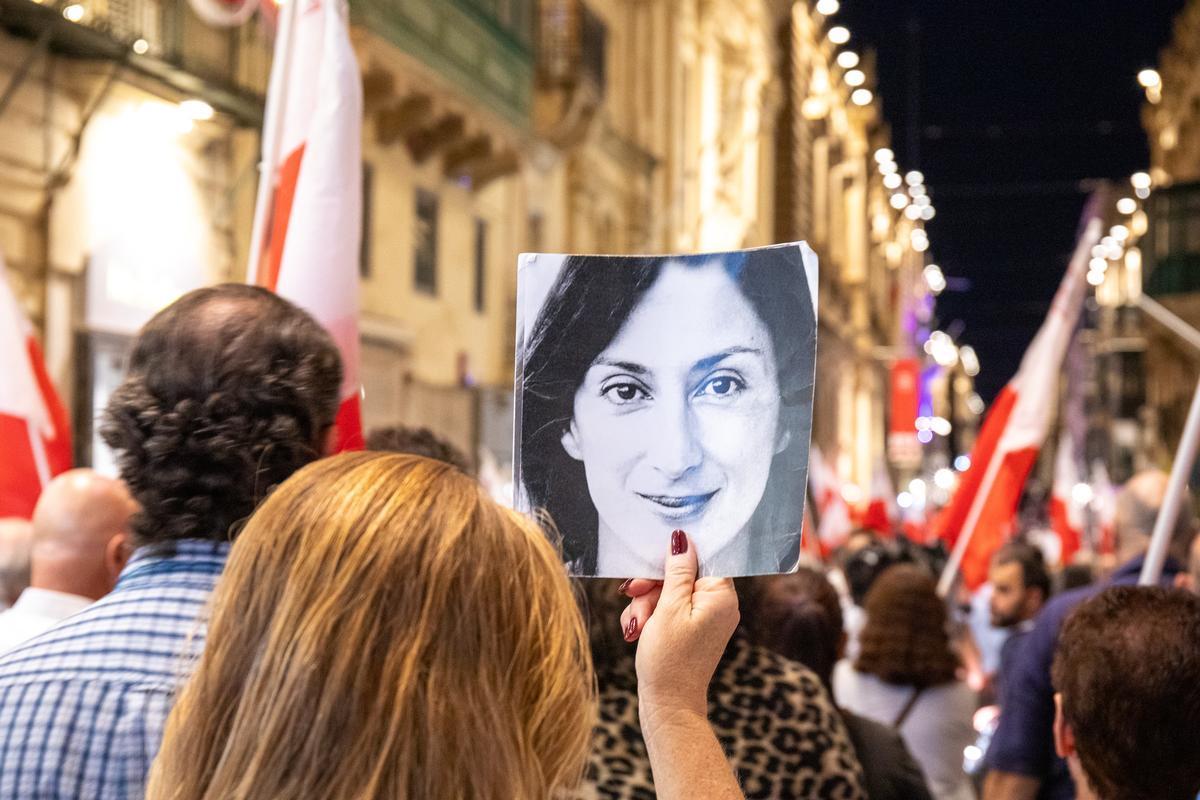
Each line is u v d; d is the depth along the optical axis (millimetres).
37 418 4090
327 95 3680
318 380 2164
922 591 4816
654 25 25938
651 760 1628
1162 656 2354
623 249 24594
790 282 1859
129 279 11516
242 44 13055
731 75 32312
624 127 24844
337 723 1322
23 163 10398
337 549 1389
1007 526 8359
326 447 2229
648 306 1901
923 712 4699
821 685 2738
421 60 15914
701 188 29719
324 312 3578
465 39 17188
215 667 1402
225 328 2111
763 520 1836
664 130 26656
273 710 1334
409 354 16750
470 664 1375
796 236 41844
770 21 37281
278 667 1348
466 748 1342
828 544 15812
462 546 1409
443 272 17891
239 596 1417
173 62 11820
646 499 1865
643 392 1892
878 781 3369
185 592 1987
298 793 1311
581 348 1906
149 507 2055
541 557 1486
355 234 3658
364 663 1336
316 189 3633
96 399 11039
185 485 2043
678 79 27203
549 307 1913
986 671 8414
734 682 2674
